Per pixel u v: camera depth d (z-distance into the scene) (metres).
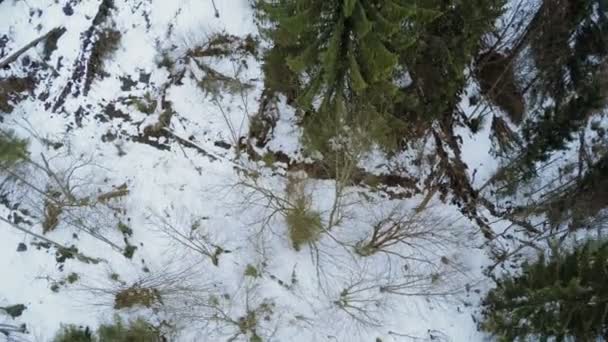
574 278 15.95
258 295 21.69
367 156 22.14
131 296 20.95
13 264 20.97
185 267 21.55
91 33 22.25
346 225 22.48
